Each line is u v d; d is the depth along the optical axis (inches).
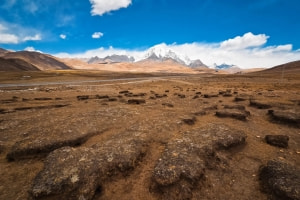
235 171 275.6
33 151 319.0
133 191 234.2
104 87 1983.3
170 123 453.1
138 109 655.8
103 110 604.4
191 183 233.9
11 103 884.0
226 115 552.1
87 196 215.3
